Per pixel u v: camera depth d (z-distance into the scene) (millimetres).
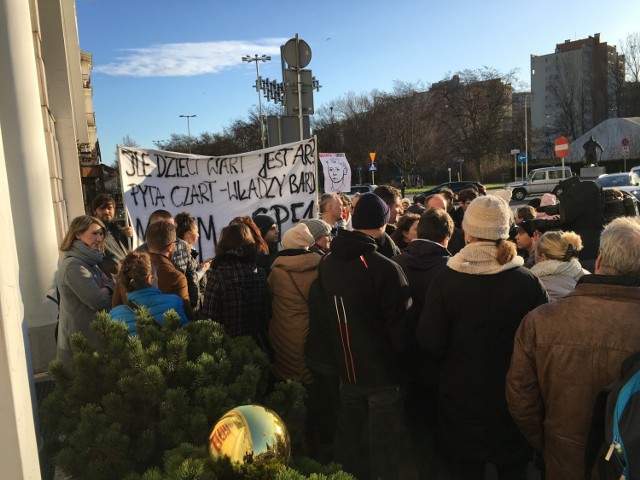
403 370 2887
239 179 5758
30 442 1653
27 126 4875
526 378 2064
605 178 20750
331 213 4574
